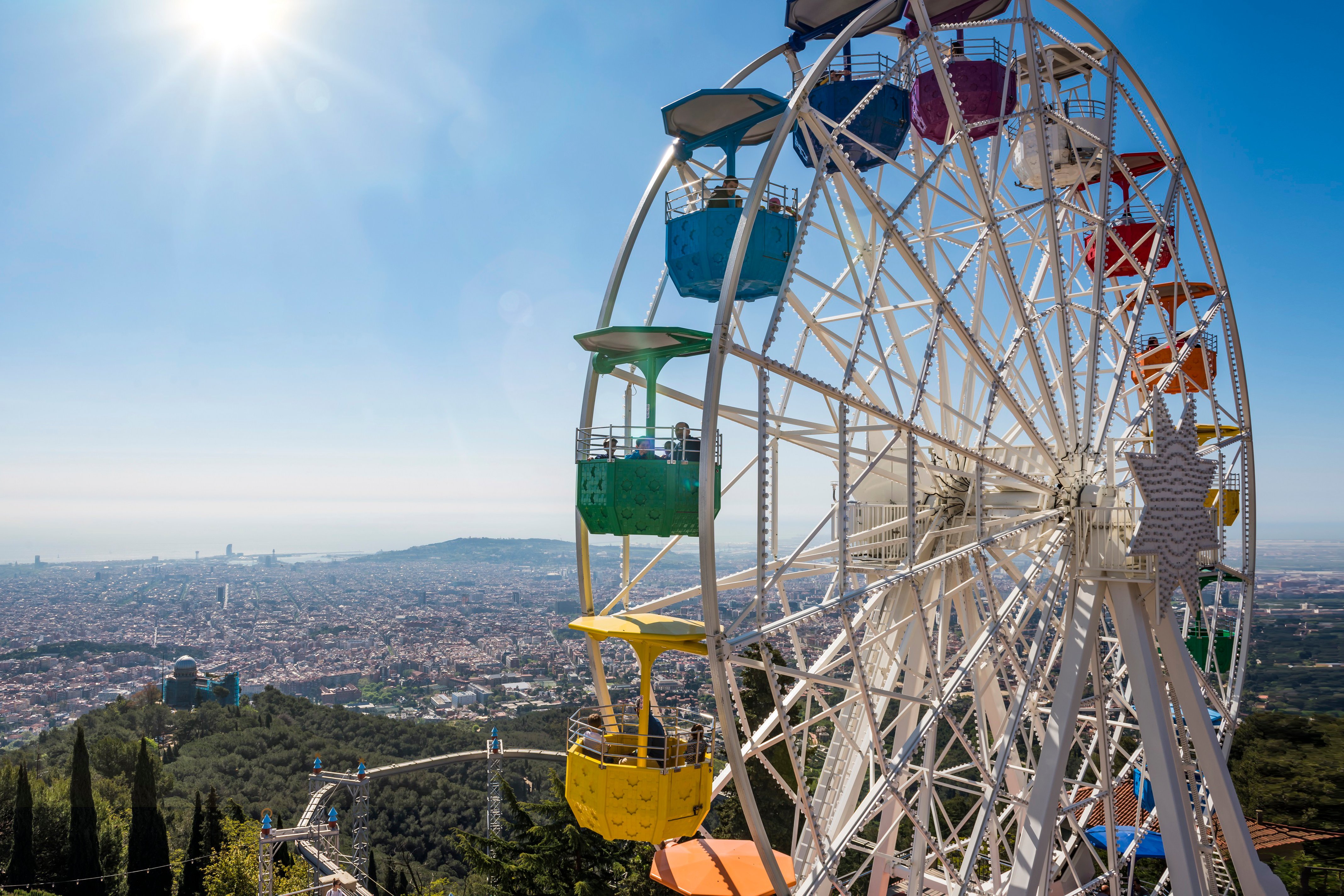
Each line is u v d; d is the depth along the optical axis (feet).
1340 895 116.67
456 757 307.17
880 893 67.15
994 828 68.95
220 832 183.93
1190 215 79.25
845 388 48.57
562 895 107.45
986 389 70.23
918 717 64.13
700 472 44.96
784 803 126.21
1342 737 156.76
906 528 60.03
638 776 48.60
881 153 52.31
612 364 58.08
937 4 67.51
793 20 66.59
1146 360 92.43
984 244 57.77
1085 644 61.77
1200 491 63.93
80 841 164.45
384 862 244.01
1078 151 75.97
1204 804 80.28
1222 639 90.48
